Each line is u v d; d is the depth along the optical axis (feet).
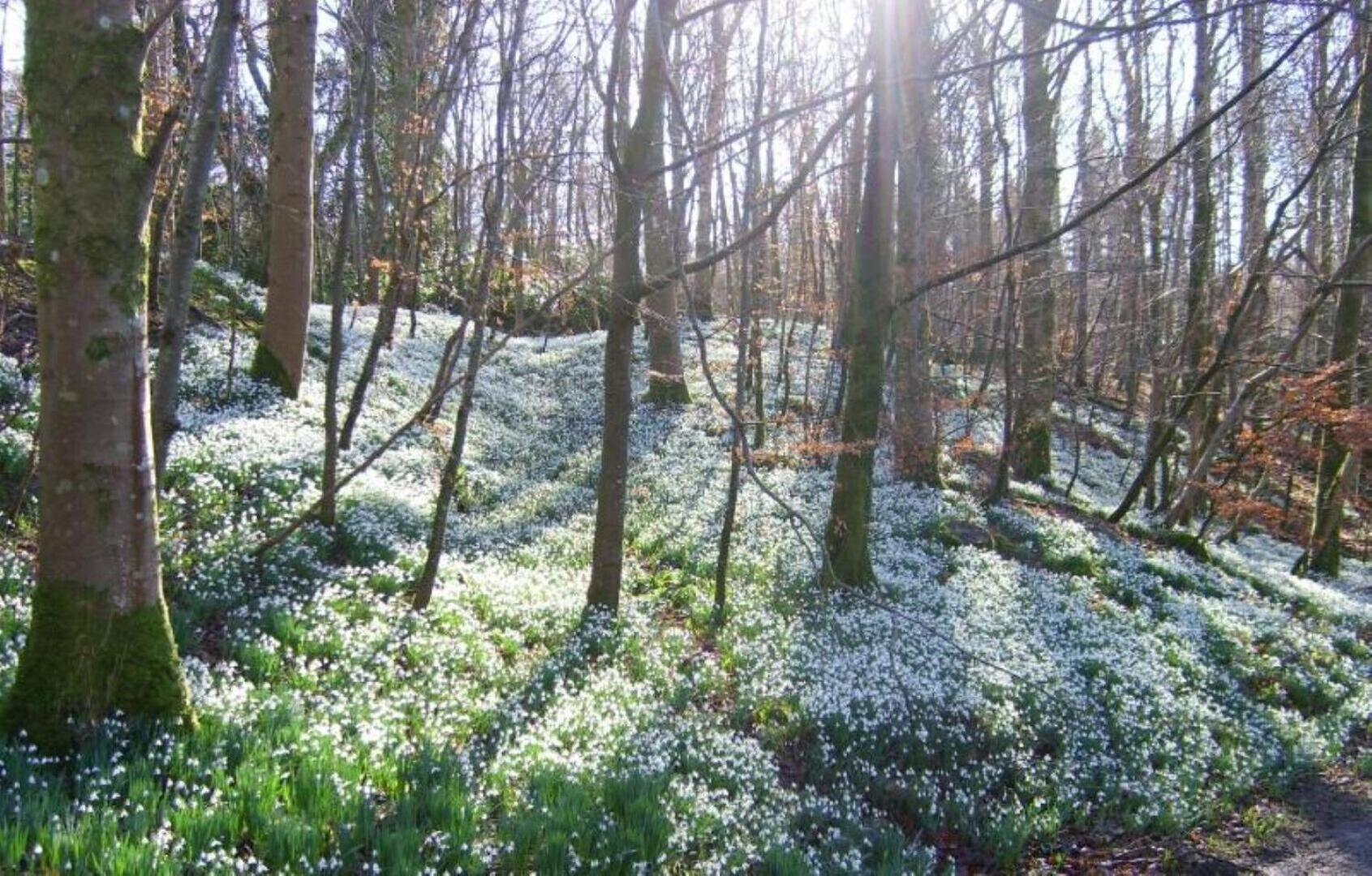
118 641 18.69
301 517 31.42
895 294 57.21
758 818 22.94
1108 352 104.88
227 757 18.93
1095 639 41.93
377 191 46.42
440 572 37.70
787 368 78.48
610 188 29.86
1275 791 31.99
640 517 54.34
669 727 27.02
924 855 23.16
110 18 17.19
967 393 80.23
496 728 25.11
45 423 18.11
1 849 13.75
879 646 35.83
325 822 17.52
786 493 58.70
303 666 25.46
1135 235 86.07
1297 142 75.15
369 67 41.83
